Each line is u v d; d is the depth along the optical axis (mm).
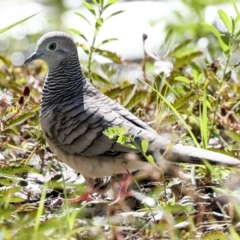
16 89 13680
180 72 13922
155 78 13805
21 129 13312
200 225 10320
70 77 11781
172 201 10734
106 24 20703
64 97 11617
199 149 10789
